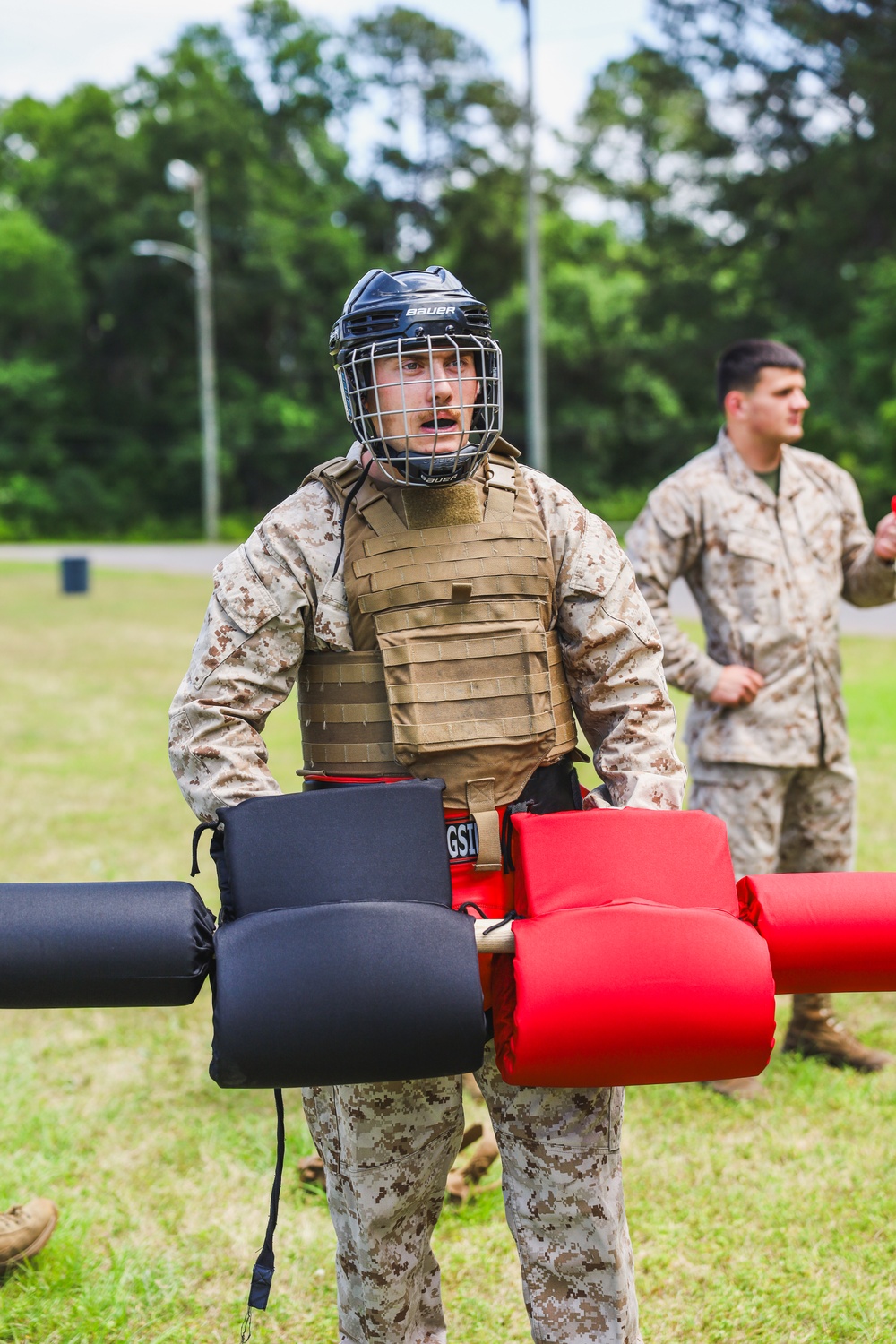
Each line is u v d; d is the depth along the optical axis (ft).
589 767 15.87
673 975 5.41
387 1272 6.38
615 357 145.48
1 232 151.94
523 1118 6.04
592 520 6.48
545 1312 6.12
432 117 161.99
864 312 109.19
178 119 157.28
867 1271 8.68
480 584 6.11
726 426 11.93
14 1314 8.37
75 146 160.66
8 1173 10.13
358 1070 5.39
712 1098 11.34
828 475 12.03
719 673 11.61
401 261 163.94
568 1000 5.38
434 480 6.00
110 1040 12.96
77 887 5.69
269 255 154.10
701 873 5.84
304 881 5.67
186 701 6.17
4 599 64.64
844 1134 10.64
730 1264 8.79
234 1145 10.70
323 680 6.29
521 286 151.84
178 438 160.45
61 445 161.99
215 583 6.27
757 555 11.64
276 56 174.50
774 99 118.11
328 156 171.63
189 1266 8.96
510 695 6.13
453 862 6.13
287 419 157.89
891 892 5.95
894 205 112.68
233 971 5.37
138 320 159.43
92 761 26.04
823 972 5.93
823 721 11.78
